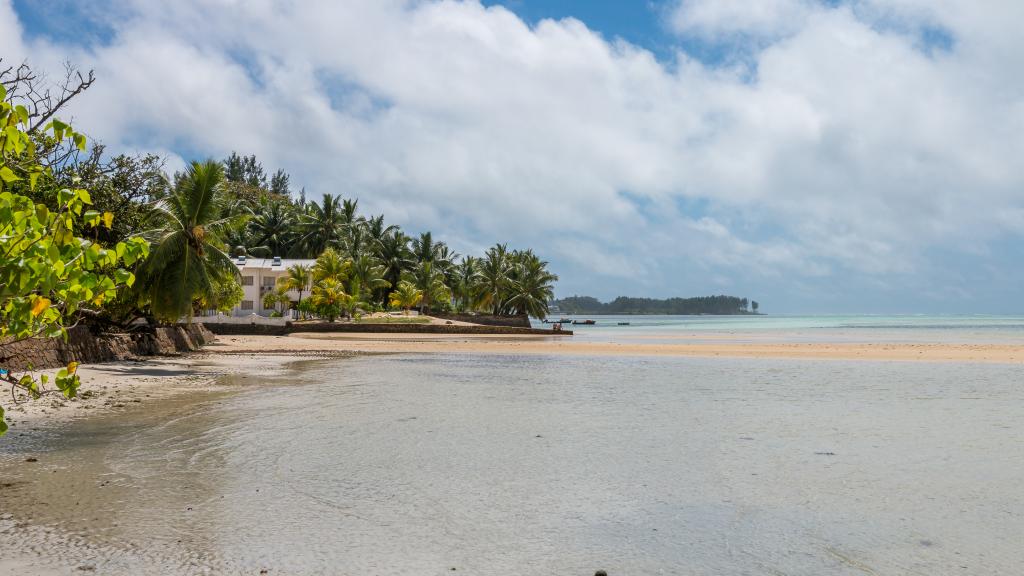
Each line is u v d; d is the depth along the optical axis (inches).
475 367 1123.9
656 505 293.1
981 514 281.7
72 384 187.3
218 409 571.2
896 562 225.8
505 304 4291.3
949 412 599.8
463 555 229.0
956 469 367.9
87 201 184.2
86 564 211.2
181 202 1218.6
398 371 1016.2
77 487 306.2
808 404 650.8
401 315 3366.1
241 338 2076.8
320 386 778.8
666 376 971.9
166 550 225.8
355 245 3661.4
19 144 177.5
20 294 167.0
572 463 376.2
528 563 222.5
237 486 313.9
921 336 2819.9
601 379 918.4
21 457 370.9
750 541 246.7
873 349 1694.1
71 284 174.9
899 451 417.4
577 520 270.7
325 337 2240.4
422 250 4608.8
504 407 613.6
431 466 364.2
